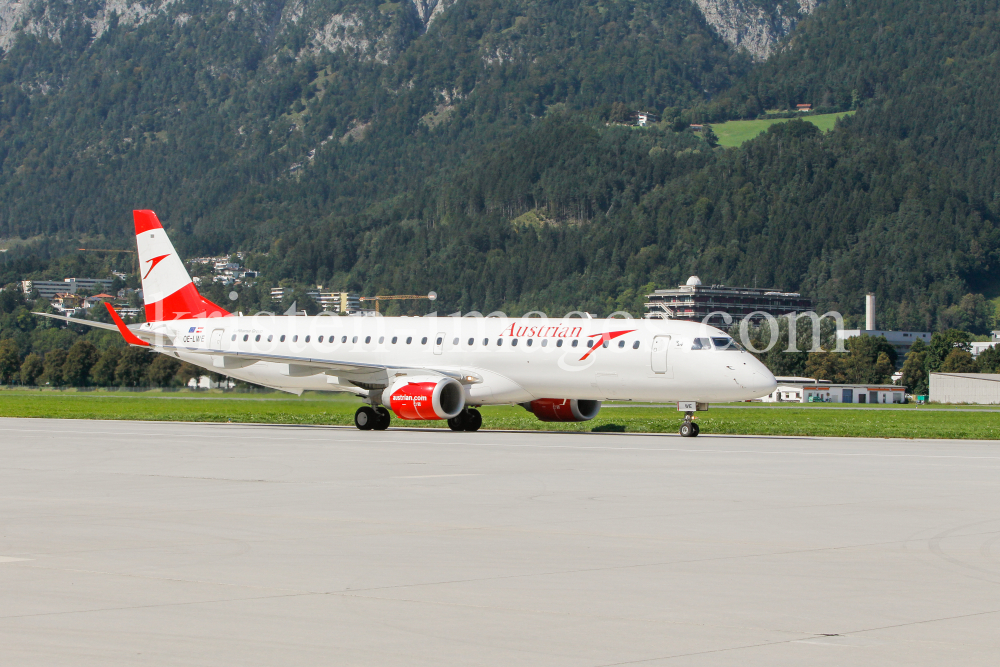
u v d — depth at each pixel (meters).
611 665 13.95
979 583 18.94
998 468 40.25
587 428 66.62
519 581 19.02
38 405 108.00
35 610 16.84
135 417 80.69
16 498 30.75
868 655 14.43
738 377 56.56
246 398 128.88
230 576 19.44
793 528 25.03
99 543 22.95
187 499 30.42
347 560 20.97
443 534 24.11
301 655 14.38
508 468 39.72
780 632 15.58
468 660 14.16
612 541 23.19
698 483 34.59
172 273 75.81
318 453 46.69
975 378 173.62
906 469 39.75
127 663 14.02
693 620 16.25
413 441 54.78
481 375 62.94
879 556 21.48
